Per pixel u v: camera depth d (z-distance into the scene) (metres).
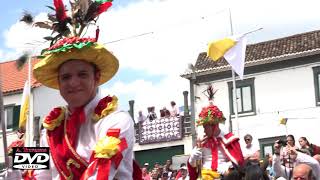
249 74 28.12
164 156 29.34
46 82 3.39
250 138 10.20
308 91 27.02
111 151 2.92
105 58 3.23
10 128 27.17
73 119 3.18
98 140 3.07
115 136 2.99
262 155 27.34
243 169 4.99
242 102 28.14
